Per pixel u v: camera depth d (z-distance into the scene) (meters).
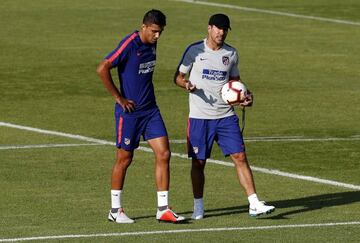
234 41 87.44
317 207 39.31
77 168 46.44
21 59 78.44
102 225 35.84
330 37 89.94
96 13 100.62
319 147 51.78
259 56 81.06
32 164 47.22
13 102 64.06
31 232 34.62
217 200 40.66
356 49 84.62
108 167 46.75
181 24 95.06
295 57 80.81
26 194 41.12
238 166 37.81
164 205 36.44
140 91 36.44
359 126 57.72
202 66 37.78
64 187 42.53
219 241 33.38
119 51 35.97
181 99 65.38
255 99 65.38
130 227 35.56
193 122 38.00
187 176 45.09
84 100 64.94
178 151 50.75
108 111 61.59
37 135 54.41
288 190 42.69
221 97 37.91
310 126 57.53
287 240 33.59
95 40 86.75
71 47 83.56
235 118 38.12
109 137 54.12
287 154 50.19
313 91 68.25
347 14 101.88
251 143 52.69
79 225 35.84
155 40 36.03
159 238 33.81
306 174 45.88
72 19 97.06
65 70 74.62
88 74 73.38
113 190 36.59
